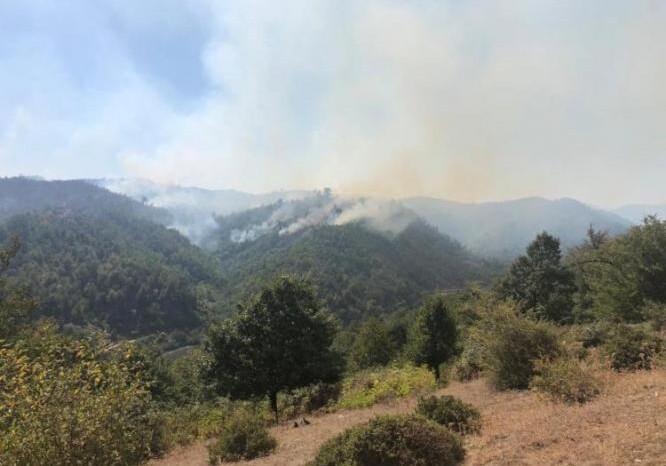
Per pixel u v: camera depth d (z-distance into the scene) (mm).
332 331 22453
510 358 13734
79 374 7160
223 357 21375
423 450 6922
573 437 6879
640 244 24391
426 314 29938
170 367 33688
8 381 6773
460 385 16969
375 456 6852
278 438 13180
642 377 10141
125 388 7852
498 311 14922
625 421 7113
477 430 8648
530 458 6438
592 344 15727
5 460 6297
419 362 29219
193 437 17562
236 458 11516
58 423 6582
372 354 43938
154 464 13398
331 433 12352
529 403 10648
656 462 5398
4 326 19812
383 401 17328
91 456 6711
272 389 21125
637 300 23891
